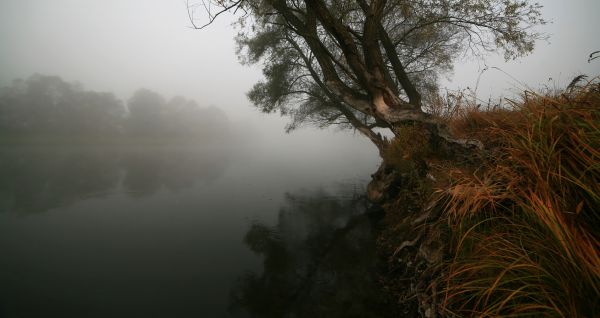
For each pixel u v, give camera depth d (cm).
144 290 411
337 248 537
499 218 232
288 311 342
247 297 384
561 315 139
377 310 313
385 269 402
